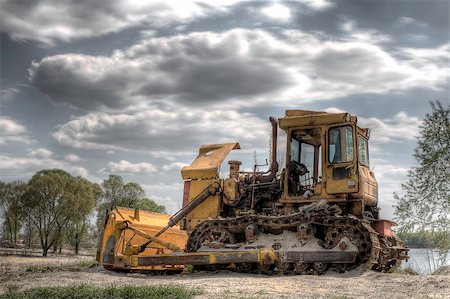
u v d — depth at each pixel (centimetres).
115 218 1577
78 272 1505
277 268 1362
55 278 1328
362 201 1328
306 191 1391
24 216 2761
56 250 2931
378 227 1388
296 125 1417
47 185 2759
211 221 1496
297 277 1213
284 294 965
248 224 1438
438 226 1800
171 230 1658
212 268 1493
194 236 1528
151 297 927
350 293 973
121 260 1497
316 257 1305
